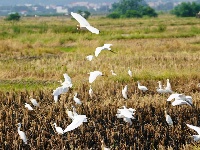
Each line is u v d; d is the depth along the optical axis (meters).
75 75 20.86
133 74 19.25
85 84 17.88
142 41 37.44
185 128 13.01
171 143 12.11
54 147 11.70
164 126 13.06
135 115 13.66
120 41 37.34
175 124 13.28
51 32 47.06
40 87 18.66
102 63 23.23
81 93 16.42
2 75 21.16
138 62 23.67
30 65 23.89
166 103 14.48
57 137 12.05
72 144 11.86
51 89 17.22
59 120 13.10
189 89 17.45
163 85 17.47
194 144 11.66
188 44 33.41
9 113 13.82
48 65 23.62
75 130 12.67
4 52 30.38
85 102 14.95
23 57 28.05
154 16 128.50
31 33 46.12
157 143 12.20
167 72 19.44
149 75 19.23
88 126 12.89
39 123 13.23
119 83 17.95
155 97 15.32
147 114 13.83
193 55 26.47
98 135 12.16
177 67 21.62
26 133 12.39
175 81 18.72
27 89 18.31
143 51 29.09
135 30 51.25
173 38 41.28
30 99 14.95
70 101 15.36
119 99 15.58
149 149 12.02
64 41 38.50
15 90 17.64
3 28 57.50
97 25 73.94
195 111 14.18
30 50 30.72
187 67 21.55
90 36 41.50
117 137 12.31
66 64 23.95
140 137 12.34
